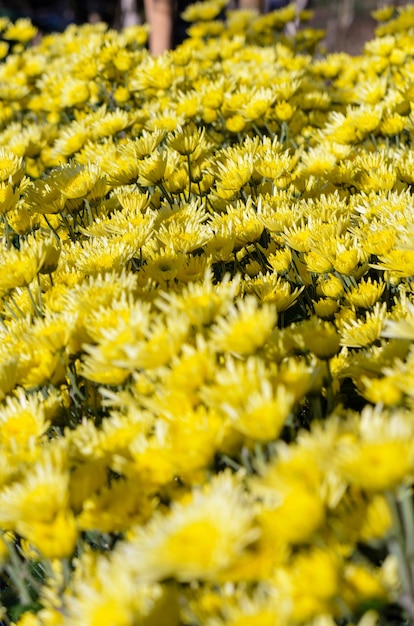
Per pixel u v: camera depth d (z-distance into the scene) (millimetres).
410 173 1841
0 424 1189
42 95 3627
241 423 995
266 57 3580
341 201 1858
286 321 1800
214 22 4613
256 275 1779
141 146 2051
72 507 1059
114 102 3391
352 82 3559
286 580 924
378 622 1069
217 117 2615
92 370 1186
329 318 1473
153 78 2816
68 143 2557
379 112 2178
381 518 950
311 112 2850
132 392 1214
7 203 1878
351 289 1527
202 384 1062
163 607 959
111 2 9648
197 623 964
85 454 1117
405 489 951
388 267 1390
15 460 1113
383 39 3219
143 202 1912
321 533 947
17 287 1412
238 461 1146
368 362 1223
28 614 1102
